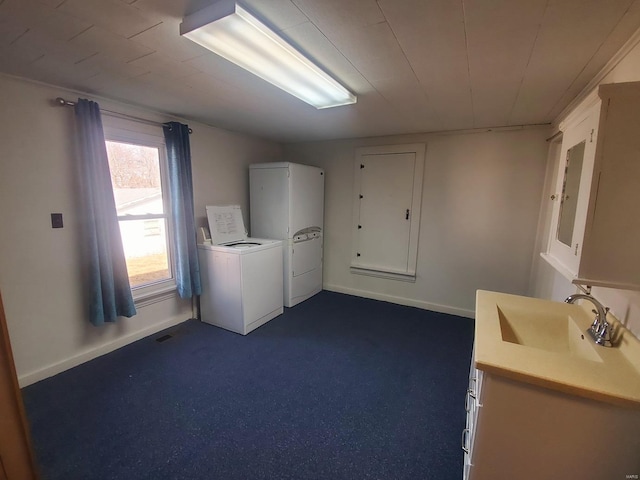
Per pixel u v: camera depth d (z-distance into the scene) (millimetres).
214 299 3141
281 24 1292
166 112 2785
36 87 2051
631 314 1251
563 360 1114
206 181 3348
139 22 1313
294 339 2914
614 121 1027
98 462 1557
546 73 1760
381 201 3846
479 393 1187
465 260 3463
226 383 2225
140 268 2854
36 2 1164
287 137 3975
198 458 1592
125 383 2203
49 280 2223
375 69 1745
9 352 515
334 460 1593
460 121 2930
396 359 2582
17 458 549
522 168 3078
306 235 3908
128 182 2691
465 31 1334
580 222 1144
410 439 1737
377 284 4039
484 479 1167
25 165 2051
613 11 1164
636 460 972
